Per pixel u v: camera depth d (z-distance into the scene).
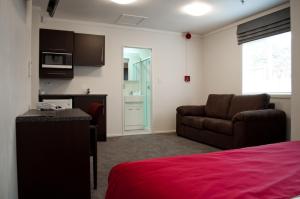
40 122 1.72
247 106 4.19
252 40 4.60
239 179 1.00
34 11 4.04
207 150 3.93
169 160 1.28
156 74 5.70
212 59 5.81
